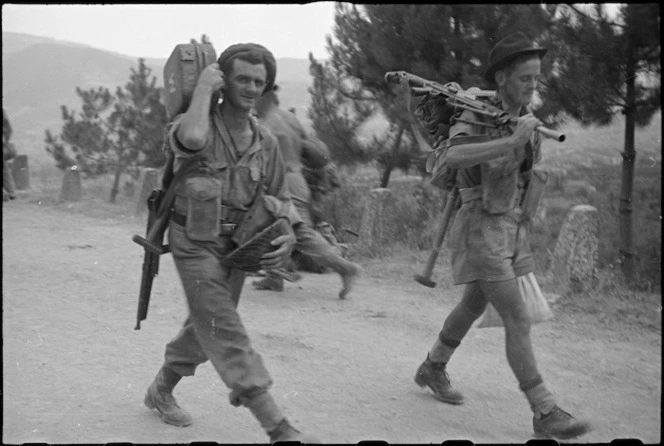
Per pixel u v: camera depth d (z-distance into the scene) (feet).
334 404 16.85
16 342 20.43
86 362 18.99
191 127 13.03
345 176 43.04
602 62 28.66
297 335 22.27
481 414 16.81
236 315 13.48
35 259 32.55
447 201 16.70
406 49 34.50
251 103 13.56
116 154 59.21
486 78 16.28
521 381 15.31
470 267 15.79
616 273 29.25
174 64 13.66
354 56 37.14
